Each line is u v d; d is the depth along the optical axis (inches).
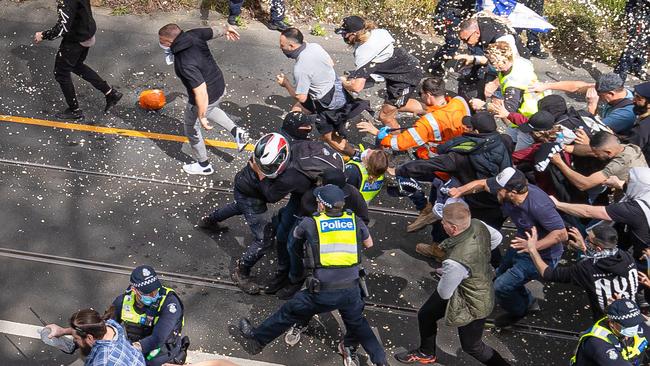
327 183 235.0
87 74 338.0
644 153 265.4
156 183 312.2
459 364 249.4
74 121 341.4
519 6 368.5
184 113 319.3
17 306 258.7
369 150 254.4
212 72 294.4
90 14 324.5
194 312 261.1
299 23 416.8
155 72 376.2
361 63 304.8
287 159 239.8
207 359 244.8
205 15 418.3
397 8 424.2
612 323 198.4
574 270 220.5
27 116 341.7
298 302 229.3
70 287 266.7
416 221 291.0
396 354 249.8
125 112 349.7
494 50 284.0
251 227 260.4
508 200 235.0
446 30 374.6
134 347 194.2
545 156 251.0
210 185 313.4
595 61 402.3
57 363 241.6
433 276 281.0
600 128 262.2
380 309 267.0
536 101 291.1
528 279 243.8
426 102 281.7
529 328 262.7
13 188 303.6
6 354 243.1
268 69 382.0
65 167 315.9
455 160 249.8
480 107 289.3
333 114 305.3
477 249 215.8
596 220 262.5
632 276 213.3
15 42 388.2
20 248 279.4
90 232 287.9
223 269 277.9
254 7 420.2
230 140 338.0
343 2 428.5
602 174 248.1
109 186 308.7
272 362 246.8
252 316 261.6
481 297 218.2
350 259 220.4
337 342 254.8
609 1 434.9
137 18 410.6
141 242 285.6
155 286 202.1
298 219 244.5
